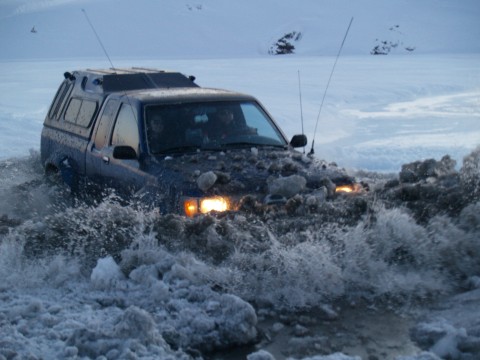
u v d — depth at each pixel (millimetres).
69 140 7867
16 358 3217
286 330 3891
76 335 3418
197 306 4000
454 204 5113
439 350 3402
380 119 18516
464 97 25688
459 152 11906
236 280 4340
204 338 3670
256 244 4652
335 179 5863
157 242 4840
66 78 8961
